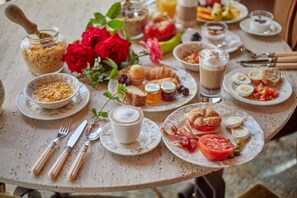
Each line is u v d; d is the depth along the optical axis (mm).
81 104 1198
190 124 1110
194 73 1374
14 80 1325
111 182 968
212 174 1334
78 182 967
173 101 1217
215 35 1530
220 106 1185
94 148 1064
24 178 976
